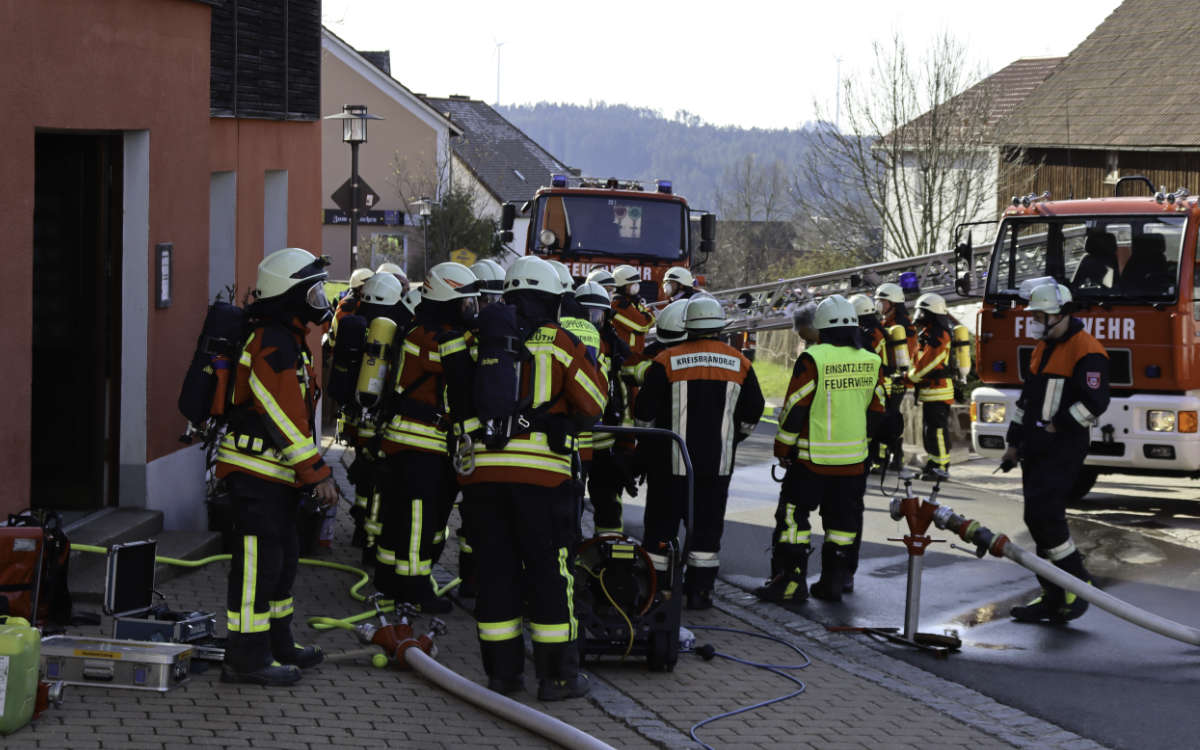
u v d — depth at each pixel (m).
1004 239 13.17
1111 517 12.62
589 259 17.59
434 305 7.39
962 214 33.44
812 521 11.91
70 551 7.19
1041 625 8.45
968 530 7.81
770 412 22.03
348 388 7.64
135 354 8.61
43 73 7.36
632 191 17.83
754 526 11.72
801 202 38.00
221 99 11.70
